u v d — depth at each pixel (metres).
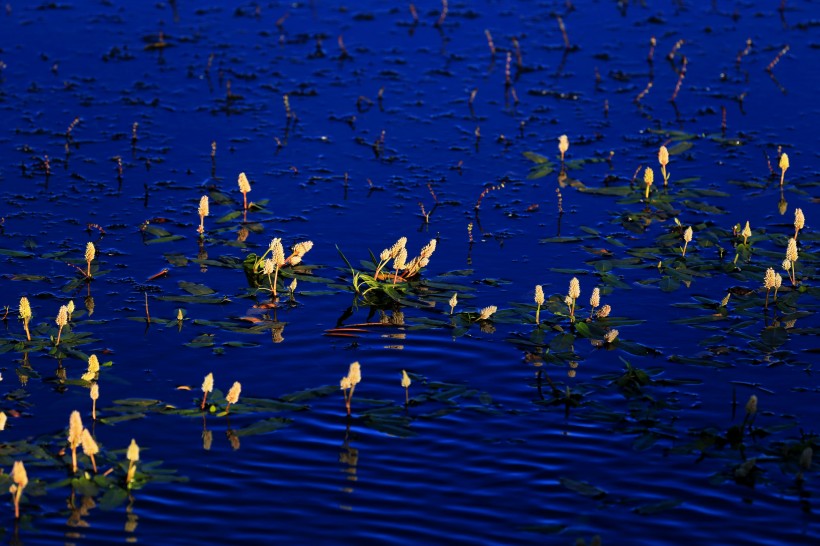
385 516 7.67
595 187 13.14
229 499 7.81
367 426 8.66
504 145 14.21
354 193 12.94
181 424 8.64
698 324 10.20
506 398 9.07
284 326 10.14
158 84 15.71
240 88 15.67
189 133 14.38
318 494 7.88
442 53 16.86
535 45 17.12
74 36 17.12
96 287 10.77
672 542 7.43
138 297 10.61
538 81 16.02
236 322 10.20
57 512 7.62
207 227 12.06
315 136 14.38
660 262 11.33
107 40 17.03
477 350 9.77
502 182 13.24
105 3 18.47
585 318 10.27
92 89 15.48
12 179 13.04
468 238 11.94
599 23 17.88
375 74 16.17
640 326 10.18
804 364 9.56
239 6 18.48
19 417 8.67
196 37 17.25
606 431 8.62
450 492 7.93
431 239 11.90
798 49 16.83
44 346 9.69
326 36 17.41
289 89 15.68
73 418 7.82
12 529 7.43
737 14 18.12
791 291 10.77
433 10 18.45
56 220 12.12
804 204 12.60
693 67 16.34
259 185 13.08
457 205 12.69
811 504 7.79
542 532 7.51
